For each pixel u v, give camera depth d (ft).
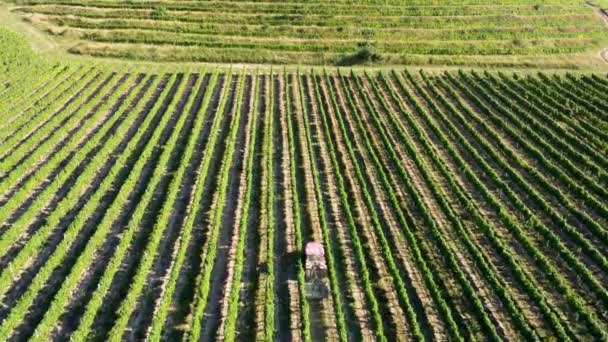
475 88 242.99
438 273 134.21
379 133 199.93
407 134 201.67
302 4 299.79
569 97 236.02
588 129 210.79
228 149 179.73
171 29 275.18
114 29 272.72
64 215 149.07
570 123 214.07
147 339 110.32
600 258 138.92
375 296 126.62
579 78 258.37
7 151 179.42
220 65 257.55
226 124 203.92
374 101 231.71
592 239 150.92
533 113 222.89
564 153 194.90
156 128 190.70
